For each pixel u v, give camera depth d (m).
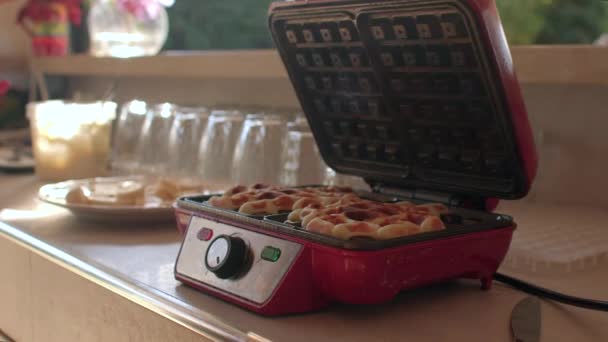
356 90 0.94
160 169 1.70
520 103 0.75
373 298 0.68
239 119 1.52
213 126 1.52
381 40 0.84
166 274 0.89
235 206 0.86
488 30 0.70
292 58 0.97
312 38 0.92
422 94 0.87
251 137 1.36
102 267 0.92
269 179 1.36
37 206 1.41
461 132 0.86
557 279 0.88
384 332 0.68
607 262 0.96
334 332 0.67
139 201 1.24
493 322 0.71
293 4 0.88
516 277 0.88
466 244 0.74
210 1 2.38
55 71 2.42
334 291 0.70
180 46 2.51
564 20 2.04
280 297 0.71
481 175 0.87
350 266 0.66
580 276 0.89
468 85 0.80
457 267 0.75
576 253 0.94
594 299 0.79
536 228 1.13
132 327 0.84
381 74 0.88
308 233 0.71
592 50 1.15
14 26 2.57
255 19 2.25
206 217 0.84
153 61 1.97
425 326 0.69
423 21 0.77
